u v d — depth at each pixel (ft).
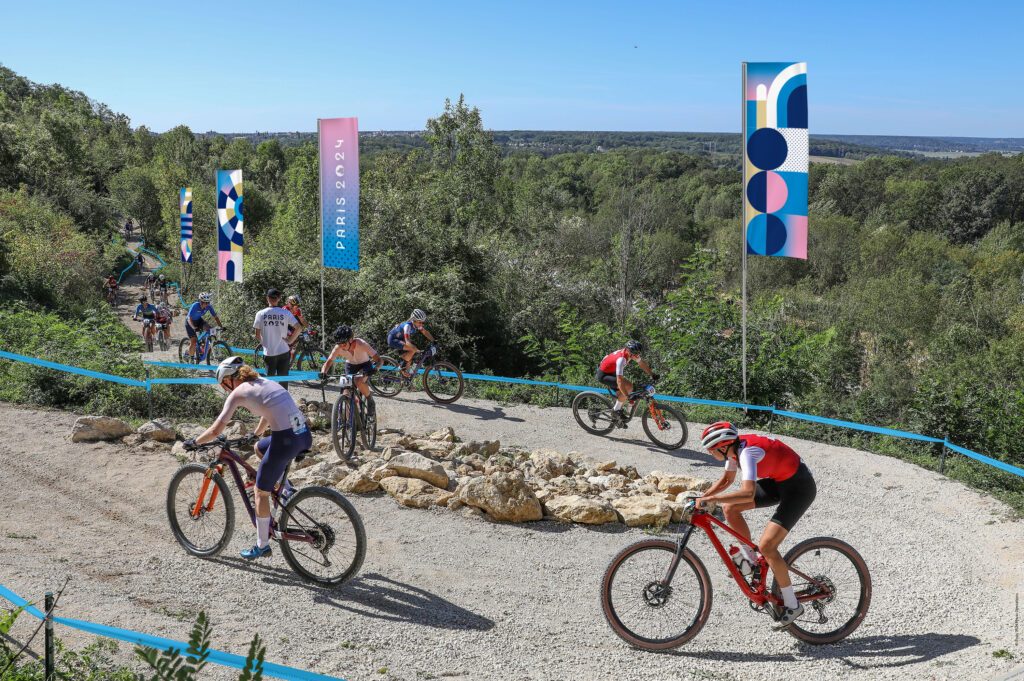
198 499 19.04
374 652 14.98
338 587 17.95
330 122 44.32
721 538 23.12
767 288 124.88
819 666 15.25
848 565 17.21
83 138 215.51
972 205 206.08
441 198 98.48
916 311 93.15
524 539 22.18
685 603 16.51
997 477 30.25
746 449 15.72
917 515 25.70
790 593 16.01
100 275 105.70
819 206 216.74
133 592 16.47
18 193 124.26
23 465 24.18
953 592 19.24
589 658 15.46
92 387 32.94
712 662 15.47
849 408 42.96
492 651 15.46
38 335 40.75
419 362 39.70
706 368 44.65
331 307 64.59
